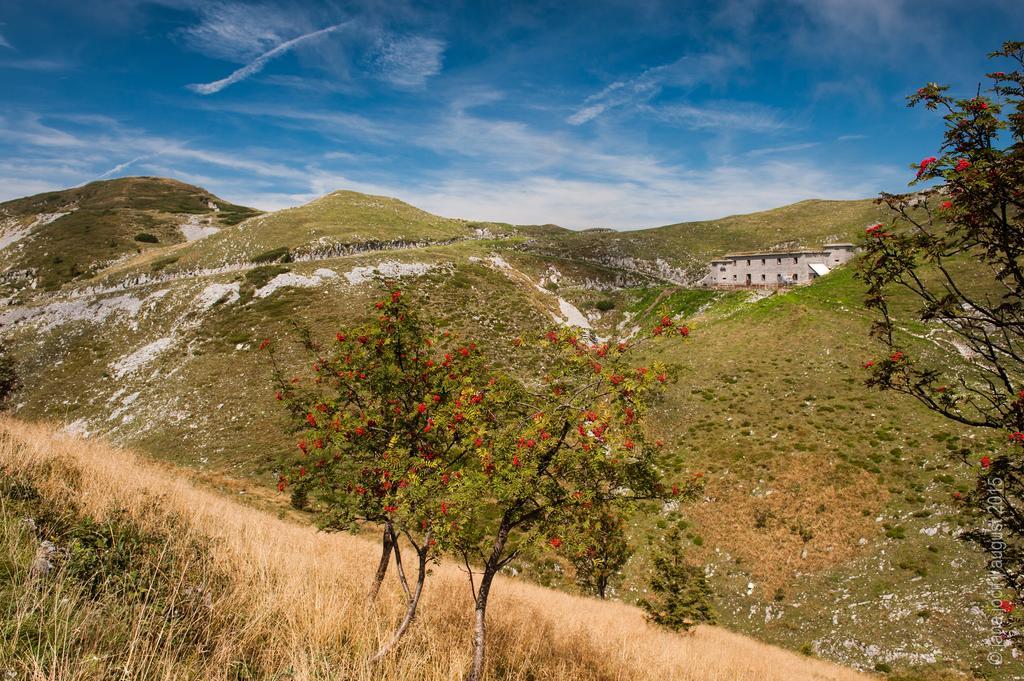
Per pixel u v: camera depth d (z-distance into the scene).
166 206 173.50
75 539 6.02
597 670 8.54
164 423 46.66
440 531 6.41
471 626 8.74
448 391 8.32
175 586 5.77
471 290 78.06
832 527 29.41
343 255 99.44
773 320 57.66
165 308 70.06
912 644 21.77
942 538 25.88
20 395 55.72
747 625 25.94
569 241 132.50
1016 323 6.41
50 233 135.12
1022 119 5.68
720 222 149.00
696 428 42.12
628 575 29.75
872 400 39.84
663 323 6.72
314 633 6.00
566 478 6.83
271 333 59.66
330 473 8.50
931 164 6.43
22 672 3.71
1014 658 19.53
